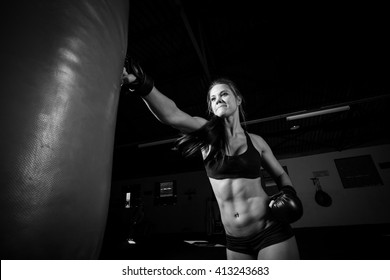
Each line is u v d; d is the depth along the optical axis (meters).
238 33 3.53
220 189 1.13
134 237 8.18
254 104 5.45
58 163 0.39
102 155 0.51
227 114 1.16
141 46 3.64
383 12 3.21
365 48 3.86
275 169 1.31
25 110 0.35
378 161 8.17
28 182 0.34
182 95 4.95
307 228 8.00
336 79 4.64
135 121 6.02
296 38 3.66
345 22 3.38
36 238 0.34
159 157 9.04
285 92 5.03
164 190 10.07
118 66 0.63
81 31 0.48
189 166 10.00
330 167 8.66
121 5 0.72
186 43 3.63
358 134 7.79
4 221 0.31
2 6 0.37
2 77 0.34
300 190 8.66
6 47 0.35
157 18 3.17
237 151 1.14
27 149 0.34
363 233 6.22
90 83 0.48
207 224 8.18
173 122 1.01
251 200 1.08
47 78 0.39
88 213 0.45
